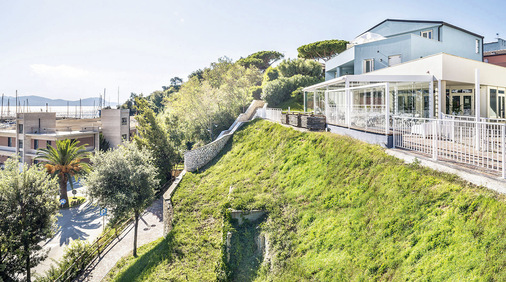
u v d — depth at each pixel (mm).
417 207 7203
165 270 12227
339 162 11703
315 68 45688
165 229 16953
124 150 18062
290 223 10703
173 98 53719
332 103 18328
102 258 16719
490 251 5188
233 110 39844
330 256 8141
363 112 13391
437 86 15922
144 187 17109
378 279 6520
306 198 11391
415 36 22984
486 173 6887
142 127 30844
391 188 8391
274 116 25047
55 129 43344
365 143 11789
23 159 39812
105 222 24219
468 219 6023
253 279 9773
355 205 9109
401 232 7008
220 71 57500
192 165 23484
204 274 11273
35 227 14297
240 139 25109
